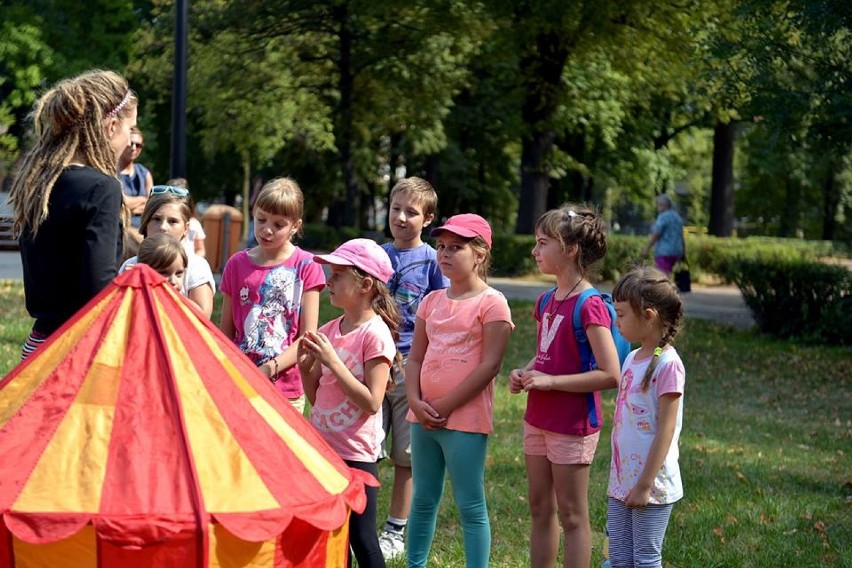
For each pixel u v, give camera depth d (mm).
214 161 38469
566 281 4766
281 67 25625
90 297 3812
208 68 25891
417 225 5734
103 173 3920
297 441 3576
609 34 21875
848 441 9156
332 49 25438
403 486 5586
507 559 5484
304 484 3385
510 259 25125
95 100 3959
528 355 12625
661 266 19562
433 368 4742
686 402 10734
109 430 3227
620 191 47969
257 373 3744
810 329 15297
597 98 26578
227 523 3068
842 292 15188
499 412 9305
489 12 21797
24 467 3111
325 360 4371
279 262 4992
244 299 4938
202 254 9414
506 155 36312
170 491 3105
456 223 4754
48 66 27547
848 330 14844
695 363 13141
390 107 25297
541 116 25250
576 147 32375
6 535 3016
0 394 3381
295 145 35344
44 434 3207
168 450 3213
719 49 14086
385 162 36219
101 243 3818
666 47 22406
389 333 4684
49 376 3373
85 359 3406
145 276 3643
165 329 3533
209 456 3260
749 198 50656
